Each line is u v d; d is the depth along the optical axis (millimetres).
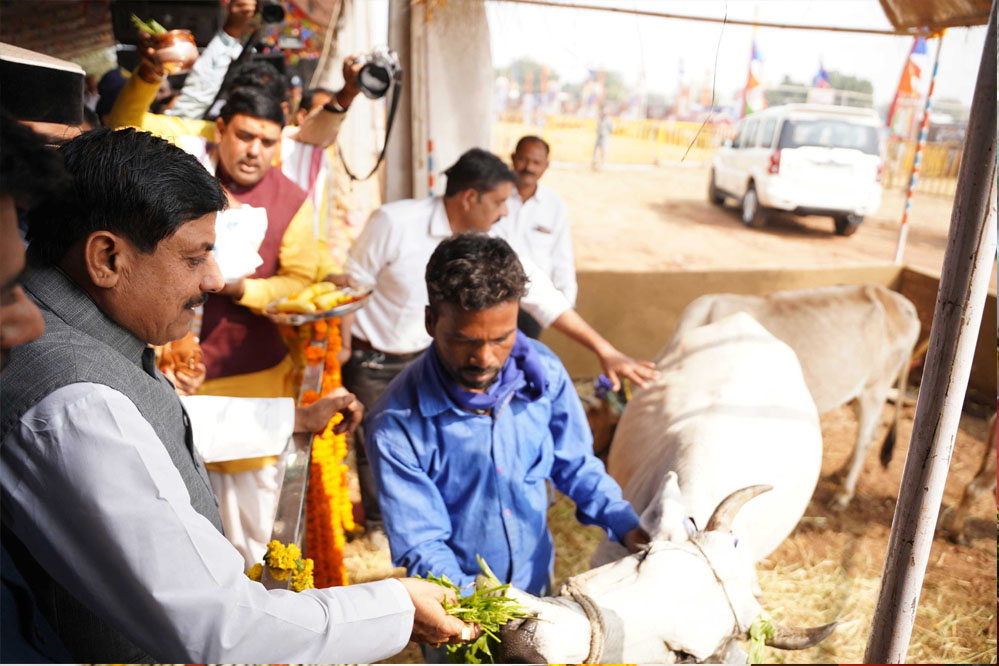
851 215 11312
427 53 4391
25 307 1059
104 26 7074
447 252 1820
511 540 2137
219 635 1172
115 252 1253
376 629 1351
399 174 4711
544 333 5820
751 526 2750
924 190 11289
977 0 2666
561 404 2188
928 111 6887
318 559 2496
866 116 11047
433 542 2008
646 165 17359
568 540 3729
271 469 2350
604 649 1549
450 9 4121
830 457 4547
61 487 1131
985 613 2676
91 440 1137
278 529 1783
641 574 1685
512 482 2086
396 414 2027
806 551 3633
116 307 1298
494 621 1533
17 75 1611
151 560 1141
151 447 1200
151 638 1185
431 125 4523
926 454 1347
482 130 4570
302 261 3002
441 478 2074
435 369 1983
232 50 3600
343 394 2428
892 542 1420
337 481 2502
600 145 17047
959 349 1296
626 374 2732
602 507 2158
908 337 4395
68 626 1331
